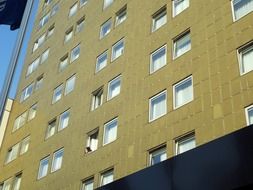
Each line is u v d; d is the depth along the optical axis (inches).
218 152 541.0
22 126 1422.2
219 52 773.9
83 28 1370.6
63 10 1611.7
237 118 666.8
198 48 826.8
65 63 1369.3
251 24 741.9
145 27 1032.8
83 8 1453.0
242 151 514.0
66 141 1101.7
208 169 545.0
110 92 1035.9
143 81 930.1
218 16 823.7
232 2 813.2
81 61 1256.2
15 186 1269.7
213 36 808.3
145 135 836.0
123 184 660.7
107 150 922.1
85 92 1138.0
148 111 866.1
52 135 1191.6
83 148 1010.7
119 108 959.6
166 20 978.1
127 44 1066.7
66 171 1026.7
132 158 834.8
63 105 1220.5
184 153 586.6
